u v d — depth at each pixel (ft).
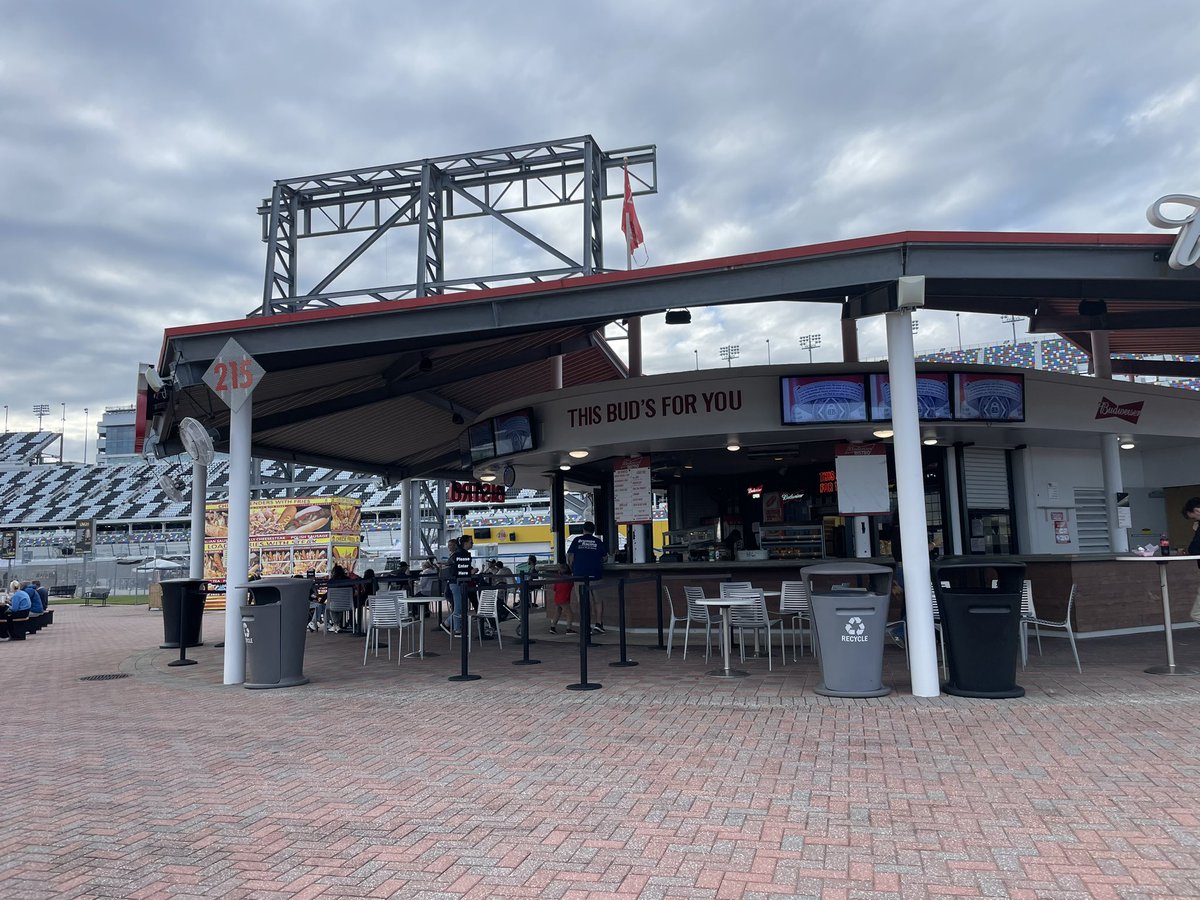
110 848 13.34
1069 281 24.89
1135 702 21.66
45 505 257.34
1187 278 23.67
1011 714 20.86
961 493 44.80
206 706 26.32
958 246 23.47
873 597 23.79
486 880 11.60
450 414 53.78
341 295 38.22
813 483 54.19
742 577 39.24
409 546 72.69
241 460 29.89
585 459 46.75
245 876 12.02
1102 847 12.08
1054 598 36.47
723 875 11.53
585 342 45.24
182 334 28.78
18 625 56.85
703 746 18.65
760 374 39.14
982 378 39.06
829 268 24.11
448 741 20.12
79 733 22.77
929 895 10.73
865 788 15.17
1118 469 44.01
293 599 29.58
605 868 11.90
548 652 37.76
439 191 42.52
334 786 16.51
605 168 42.96
